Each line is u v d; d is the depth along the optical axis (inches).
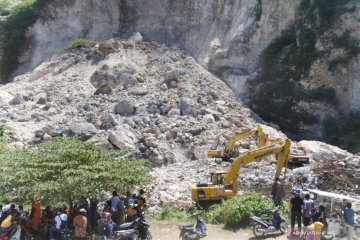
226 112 1588.3
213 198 875.4
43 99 1662.2
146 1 2192.4
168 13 2150.6
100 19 2239.2
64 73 1875.0
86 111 1565.0
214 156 1219.2
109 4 2223.2
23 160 748.6
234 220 788.6
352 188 968.9
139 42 1998.0
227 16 1984.5
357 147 1482.5
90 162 771.4
